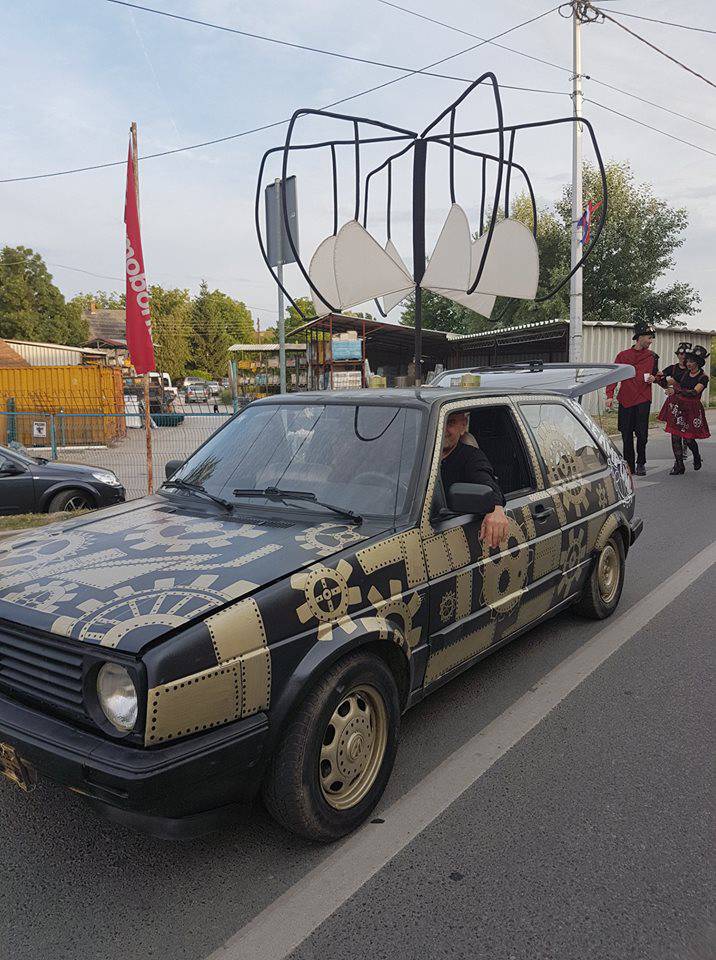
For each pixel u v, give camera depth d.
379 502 3.21
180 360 67.19
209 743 2.28
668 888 2.48
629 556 6.80
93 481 9.34
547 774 3.21
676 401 11.21
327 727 2.64
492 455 4.20
